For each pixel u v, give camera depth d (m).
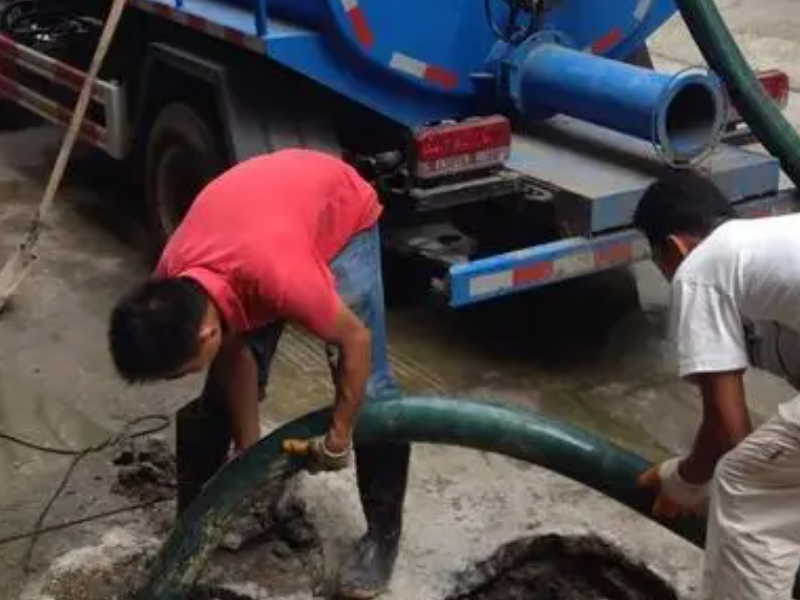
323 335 2.67
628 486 2.94
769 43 8.76
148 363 2.47
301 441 2.88
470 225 4.63
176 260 2.70
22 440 4.12
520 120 4.75
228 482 2.94
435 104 4.57
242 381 3.22
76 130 4.80
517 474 3.83
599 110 4.32
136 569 3.46
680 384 4.41
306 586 3.36
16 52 5.94
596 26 4.77
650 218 2.68
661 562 3.41
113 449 4.07
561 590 3.52
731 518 2.59
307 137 4.53
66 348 4.70
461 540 3.52
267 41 4.20
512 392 4.37
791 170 4.50
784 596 2.62
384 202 4.42
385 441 2.99
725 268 2.49
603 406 4.28
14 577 3.46
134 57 5.31
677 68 8.23
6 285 4.84
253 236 2.65
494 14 4.52
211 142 4.77
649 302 5.03
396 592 3.32
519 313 4.95
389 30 4.33
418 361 4.57
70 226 5.78
